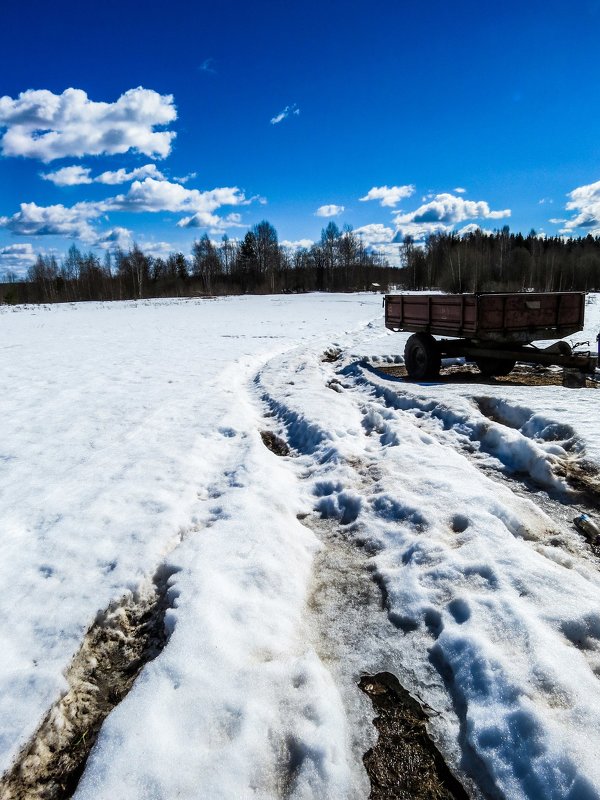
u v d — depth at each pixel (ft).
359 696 8.52
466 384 29.40
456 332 29.71
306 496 16.76
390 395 28.48
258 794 6.65
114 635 10.40
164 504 15.57
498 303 27.96
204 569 11.70
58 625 10.12
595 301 109.60
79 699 8.76
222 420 25.20
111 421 25.68
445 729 7.86
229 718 7.72
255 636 9.61
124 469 18.76
